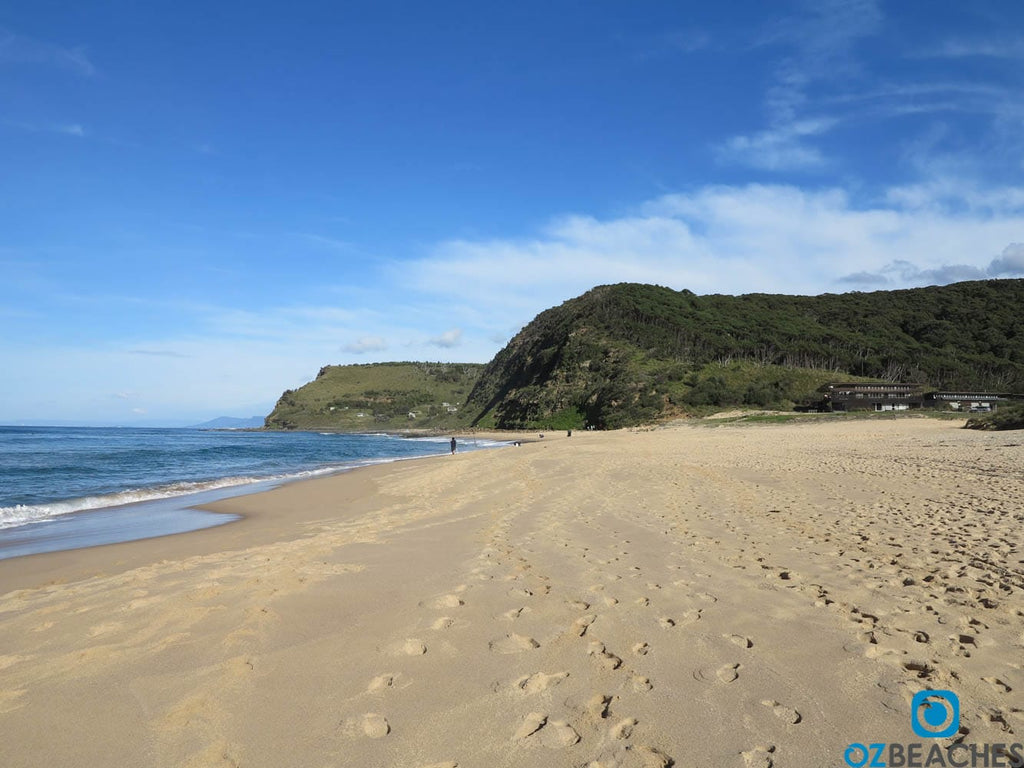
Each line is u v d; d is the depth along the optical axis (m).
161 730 2.92
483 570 5.92
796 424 54.62
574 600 4.86
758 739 2.73
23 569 7.00
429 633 4.19
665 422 65.81
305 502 13.10
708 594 4.92
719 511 9.32
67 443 50.97
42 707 3.17
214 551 7.71
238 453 38.59
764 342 96.88
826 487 11.70
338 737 2.83
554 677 3.45
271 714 3.06
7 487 17.55
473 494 12.86
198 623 4.43
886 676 3.33
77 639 4.18
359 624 4.38
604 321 103.81
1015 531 6.84
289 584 5.46
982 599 4.56
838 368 89.38
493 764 2.59
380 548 7.16
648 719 2.94
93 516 11.76
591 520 8.82
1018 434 24.95
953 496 9.74
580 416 83.56
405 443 68.38
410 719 2.99
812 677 3.34
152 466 26.27
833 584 5.10
